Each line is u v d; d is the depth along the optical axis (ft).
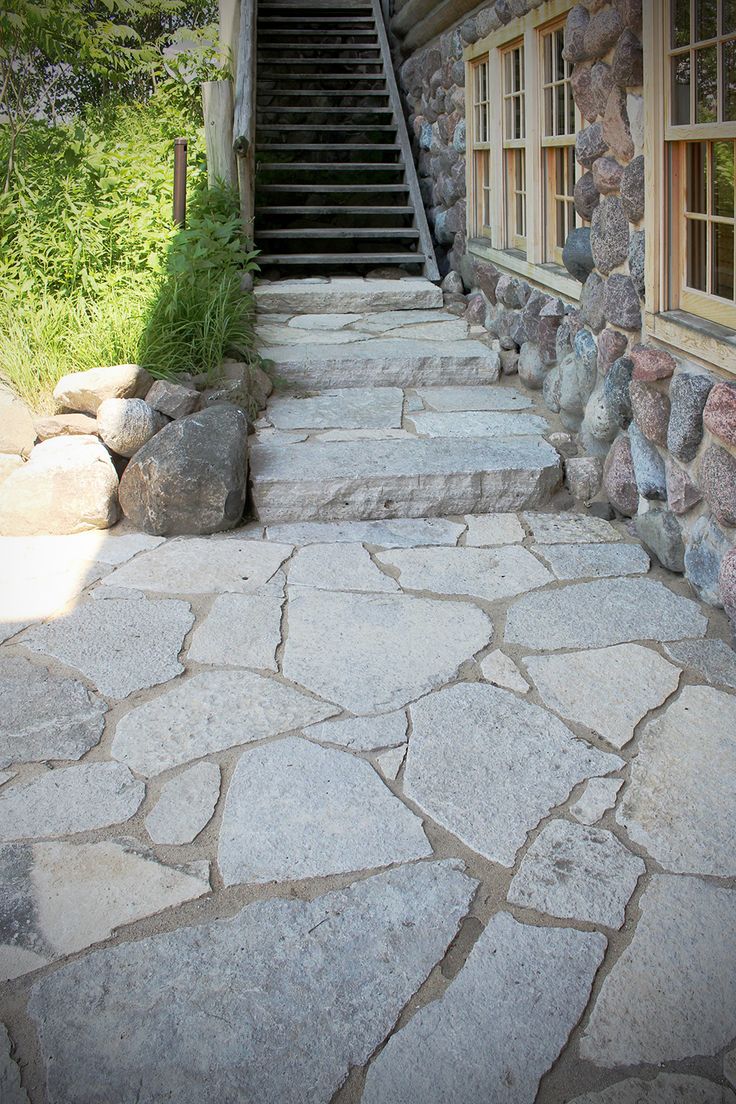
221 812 8.73
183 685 10.66
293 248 27.86
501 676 10.80
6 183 22.20
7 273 20.18
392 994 6.93
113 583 12.94
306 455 15.81
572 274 16.26
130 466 14.73
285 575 13.20
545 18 17.28
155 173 24.45
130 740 9.75
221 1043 6.57
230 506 14.48
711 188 12.18
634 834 8.43
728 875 7.95
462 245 24.97
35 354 17.53
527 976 7.06
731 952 7.22
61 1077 6.35
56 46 25.52
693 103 12.10
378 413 17.98
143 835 8.46
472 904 7.71
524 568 13.37
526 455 15.81
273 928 7.49
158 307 18.15
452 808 8.77
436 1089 6.26
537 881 7.93
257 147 27.94
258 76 30.89
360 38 33.42
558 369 17.54
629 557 13.69
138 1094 6.24
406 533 14.60
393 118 29.86
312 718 10.09
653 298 13.28
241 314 19.62
